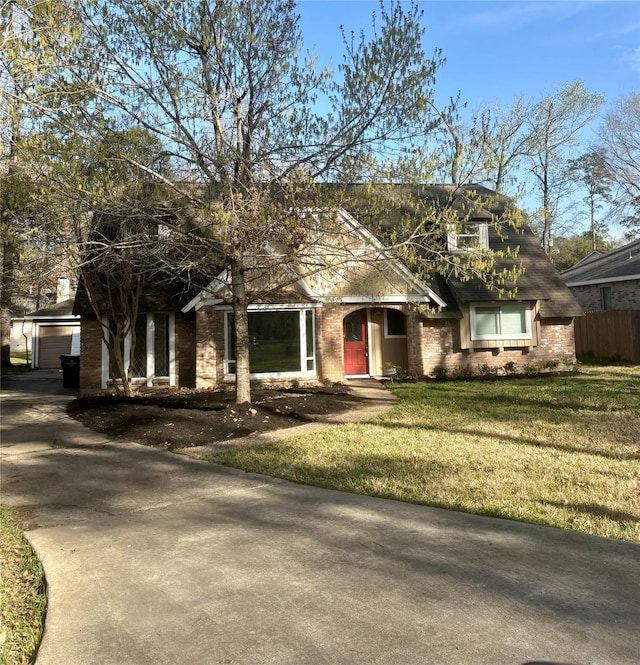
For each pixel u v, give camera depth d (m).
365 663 2.94
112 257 9.88
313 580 3.93
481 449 7.73
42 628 3.40
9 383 19.44
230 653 3.06
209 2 8.24
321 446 8.13
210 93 8.50
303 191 8.35
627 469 6.62
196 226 9.95
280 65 8.65
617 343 22.02
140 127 8.45
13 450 8.68
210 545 4.64
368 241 9.55
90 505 5.91
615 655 2.96
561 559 4.22
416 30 8.06
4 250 9.54
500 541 4.60
